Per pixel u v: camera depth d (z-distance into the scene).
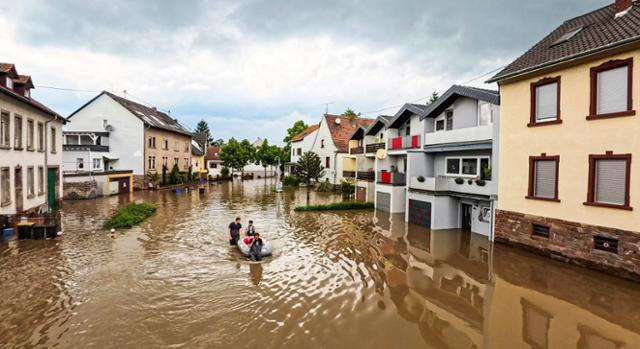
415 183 19.75
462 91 17.30
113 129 37.22
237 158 58.06
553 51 13.23
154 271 11.49
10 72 19.14
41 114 21.08
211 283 10.51
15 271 11.30
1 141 16.39
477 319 8.36
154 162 40.44
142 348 7.02
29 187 19.39
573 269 11.68
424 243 15.32
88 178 29.84
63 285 10.20
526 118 13.75
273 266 12.13
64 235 16.23
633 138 10.37
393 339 7.46
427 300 9.41
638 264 10.23
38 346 7.04
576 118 11.91
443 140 18.42
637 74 10.26
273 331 7.73
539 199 13.23
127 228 17.83
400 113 23.41
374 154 27.38
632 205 10.41
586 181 11.63
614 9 13.87
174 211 23.64
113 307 8.83
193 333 7.61
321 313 8.62
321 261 12.73
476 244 15.12
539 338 7.50
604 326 7.96
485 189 15.95
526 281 10.72
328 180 42.53
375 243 15.34
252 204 27.41
